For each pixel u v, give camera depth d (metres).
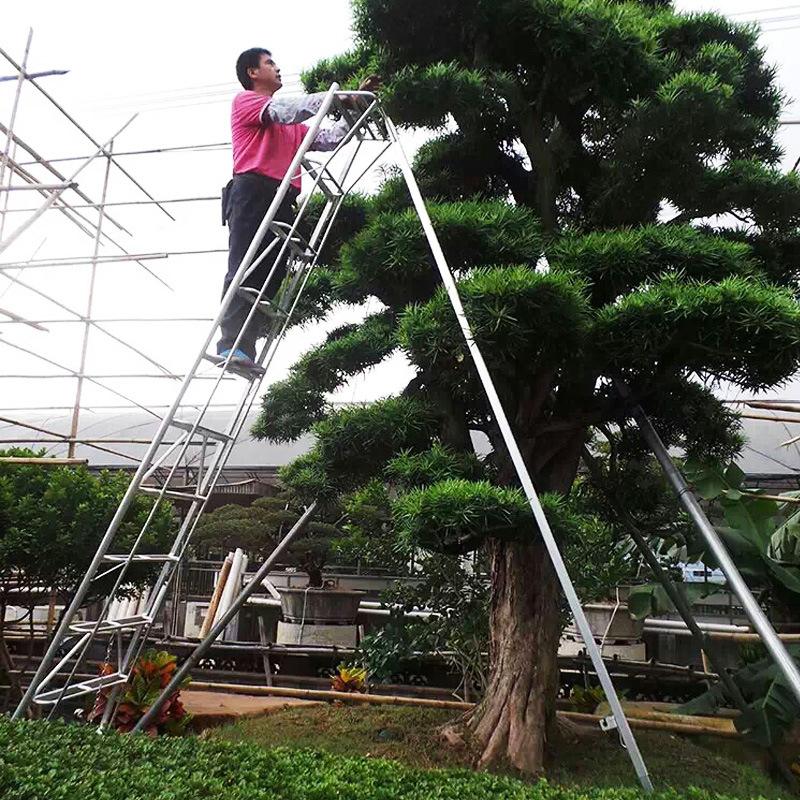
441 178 5.76
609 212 5.31
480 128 5.52
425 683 8.51
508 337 4.04
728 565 4.26
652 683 8.16
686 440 5.79
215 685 7.57
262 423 6.16
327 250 6.24
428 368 4.69
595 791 3.60
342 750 5.02
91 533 7.10
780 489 10.44
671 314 3.93
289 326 6.17
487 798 3.34
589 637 3.72
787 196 4.97
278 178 5.19
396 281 5.02
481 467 4.55
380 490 6.22
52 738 3.70
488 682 5.17
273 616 10.84
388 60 5.33
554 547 3.74
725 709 6.74
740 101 5.62
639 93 4.89
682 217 5.45
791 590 7.22
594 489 6.22
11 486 7.09
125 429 12.34
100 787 2.97
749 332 3.88
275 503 10.55
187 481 10.03
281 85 5.56
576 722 6.17
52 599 8.16
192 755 3.71
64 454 12.46
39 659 9.40
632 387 4.83
